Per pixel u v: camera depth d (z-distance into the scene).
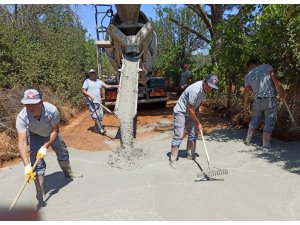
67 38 14.73
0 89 8.96
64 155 5.10
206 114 9.89
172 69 17.30
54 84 11.30
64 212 4.18
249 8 6.98
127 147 6.73
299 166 5.39
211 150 6.43
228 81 8.66
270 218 3.83
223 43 7.87
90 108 8.30
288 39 6.37
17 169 5.98
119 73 10.16
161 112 11.05
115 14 9.52
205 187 4.70
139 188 4.73
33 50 11.95
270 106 6.29
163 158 6.05
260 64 6.98
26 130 4.27
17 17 15.29
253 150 6.32
